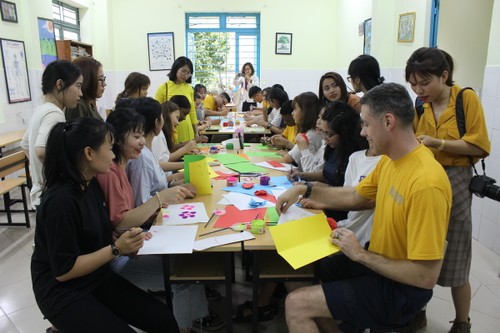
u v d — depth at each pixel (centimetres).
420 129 208
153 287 184
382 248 146
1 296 250
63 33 662
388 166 149
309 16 789
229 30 809
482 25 399
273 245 156
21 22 497
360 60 247
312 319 148
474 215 330
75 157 144
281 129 444
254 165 293
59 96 224
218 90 823
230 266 166
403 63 475
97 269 159
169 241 159
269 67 809
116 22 786
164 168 274
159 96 424
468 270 200
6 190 330
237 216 187
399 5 482
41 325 221
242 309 221
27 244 327
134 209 178
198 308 192
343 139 214
